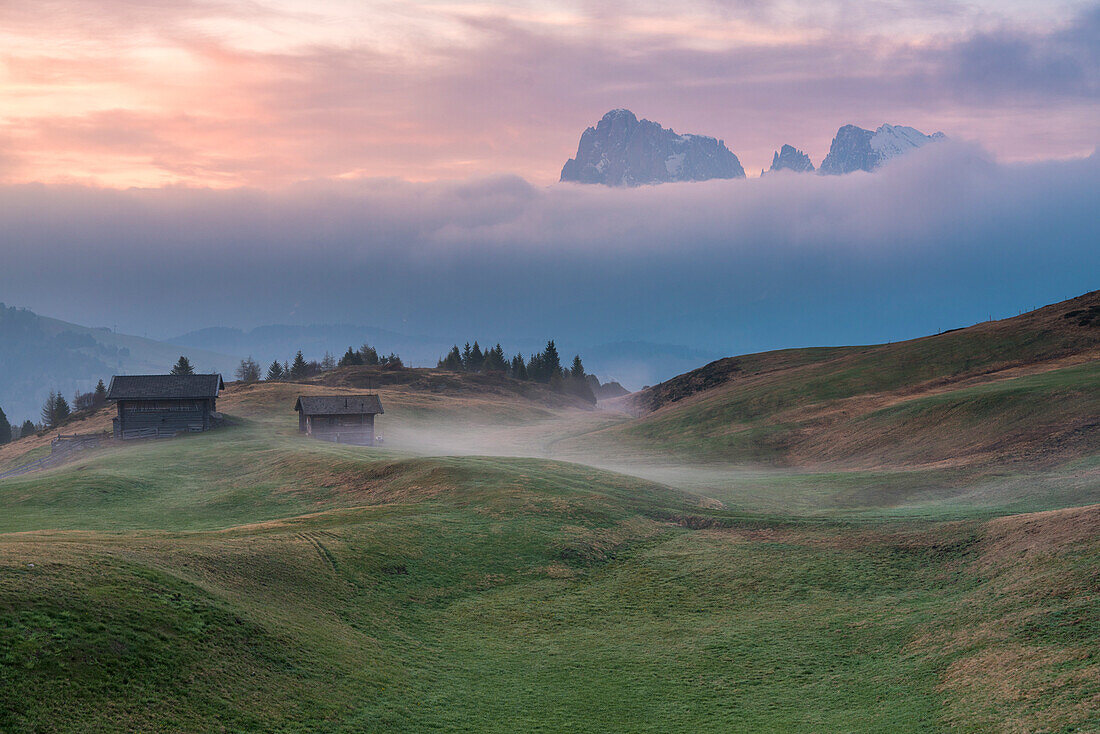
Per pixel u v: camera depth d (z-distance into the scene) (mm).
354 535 44312
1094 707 22922
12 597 25438
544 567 43938
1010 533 39281
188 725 22750
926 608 34344
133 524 57188
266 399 154875
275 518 59281
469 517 51688
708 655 32844
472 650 33938
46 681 22188
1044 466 60344
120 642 25203
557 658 33125
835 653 31938
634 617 37750
